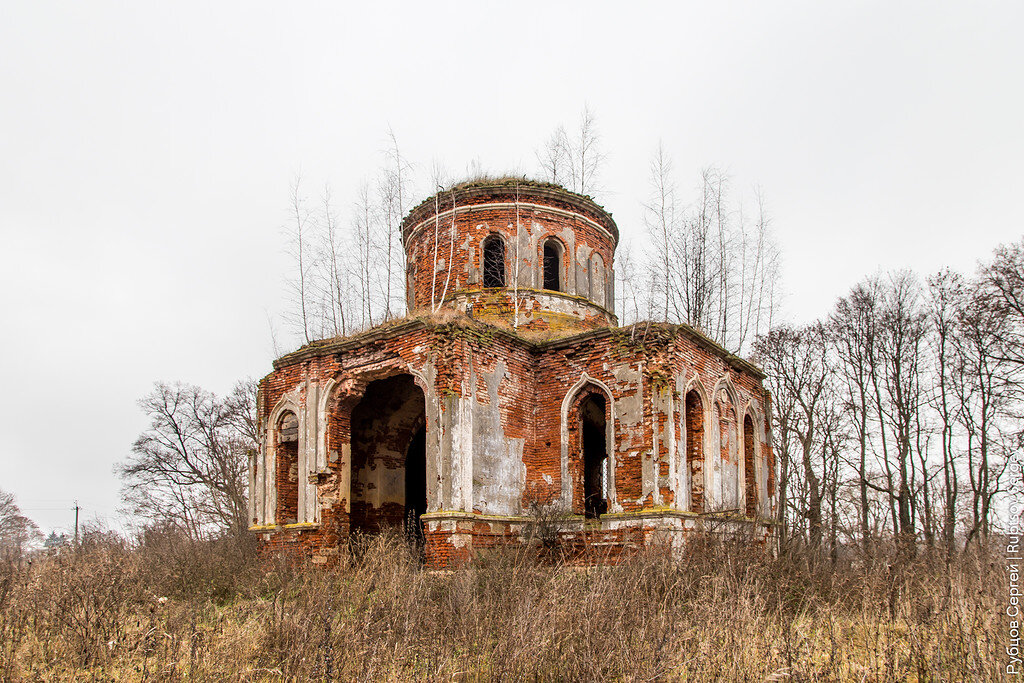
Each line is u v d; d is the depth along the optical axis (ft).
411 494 80.89
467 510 59.82
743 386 77.10
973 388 104.06
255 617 45.52
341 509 68.08
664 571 45.62
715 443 69.10
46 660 36.81
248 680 33.76
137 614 46.65
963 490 106.11
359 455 77.15
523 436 67.72
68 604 43.16
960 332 105.29
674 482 60.75
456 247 82.58
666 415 62.28
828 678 31.12
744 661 32.48
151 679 33.73
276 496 71.56
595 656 32.27
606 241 88.17
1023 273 95.66
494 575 44.86
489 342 65.46
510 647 33.47
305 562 60.64
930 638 33.94
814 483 111.55
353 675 32.65
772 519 75.51
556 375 69.05
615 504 63.31
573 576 42.50
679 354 65.10
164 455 154.92
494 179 86.63
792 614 44.39
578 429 67.41
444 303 81.61
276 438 73.15
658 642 32.76
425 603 41.70
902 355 116.98
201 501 153.38
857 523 98.02
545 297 80.02
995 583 38.11
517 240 81.51
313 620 40.09
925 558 47.06
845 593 44.88
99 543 71.61
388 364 65.82
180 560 61.72
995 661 30.37
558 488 66.54
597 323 82.89
